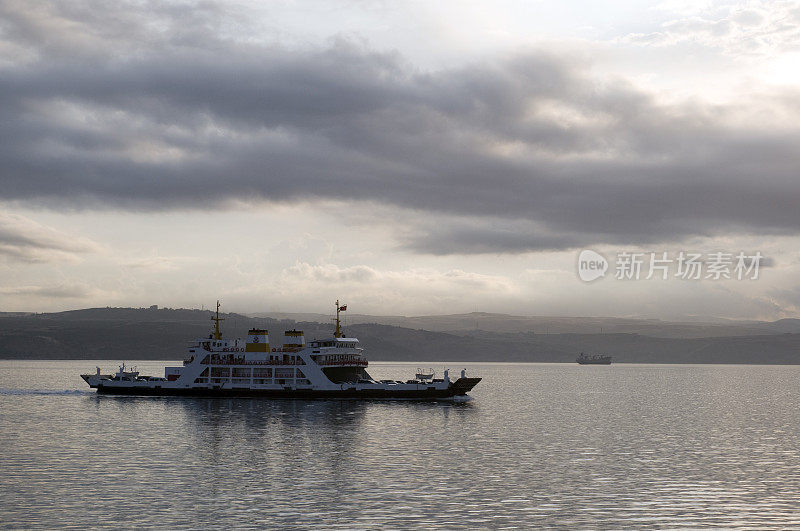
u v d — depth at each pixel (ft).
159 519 193.98
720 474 263.29
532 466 276.00
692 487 239.91
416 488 233.14
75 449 306.96
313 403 524.93
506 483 242.99
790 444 349.20
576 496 224.94
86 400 552.00
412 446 322.75
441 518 198.29
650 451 320.50
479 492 228.63
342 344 552.00
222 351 550.77
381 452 304.91
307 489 229.66
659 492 231.91
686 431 403.75
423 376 581.94
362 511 203.92
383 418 435.53
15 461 277.64
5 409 485.56
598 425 431.43
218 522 191.72
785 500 222.48
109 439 337.31
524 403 613.11
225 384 547.08
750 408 590.96
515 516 201.36
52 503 209.97
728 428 423.64
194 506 207.41
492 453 307.17
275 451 304.09
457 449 316.60
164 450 305.12
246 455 293.23
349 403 527.81
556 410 541.75
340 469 264.11
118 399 556.10
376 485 236.84
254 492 224.74
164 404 515.50
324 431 369.30
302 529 186.50
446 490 230.89
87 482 238.07
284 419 422.41
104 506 206.90
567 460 291.38
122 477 246.27
